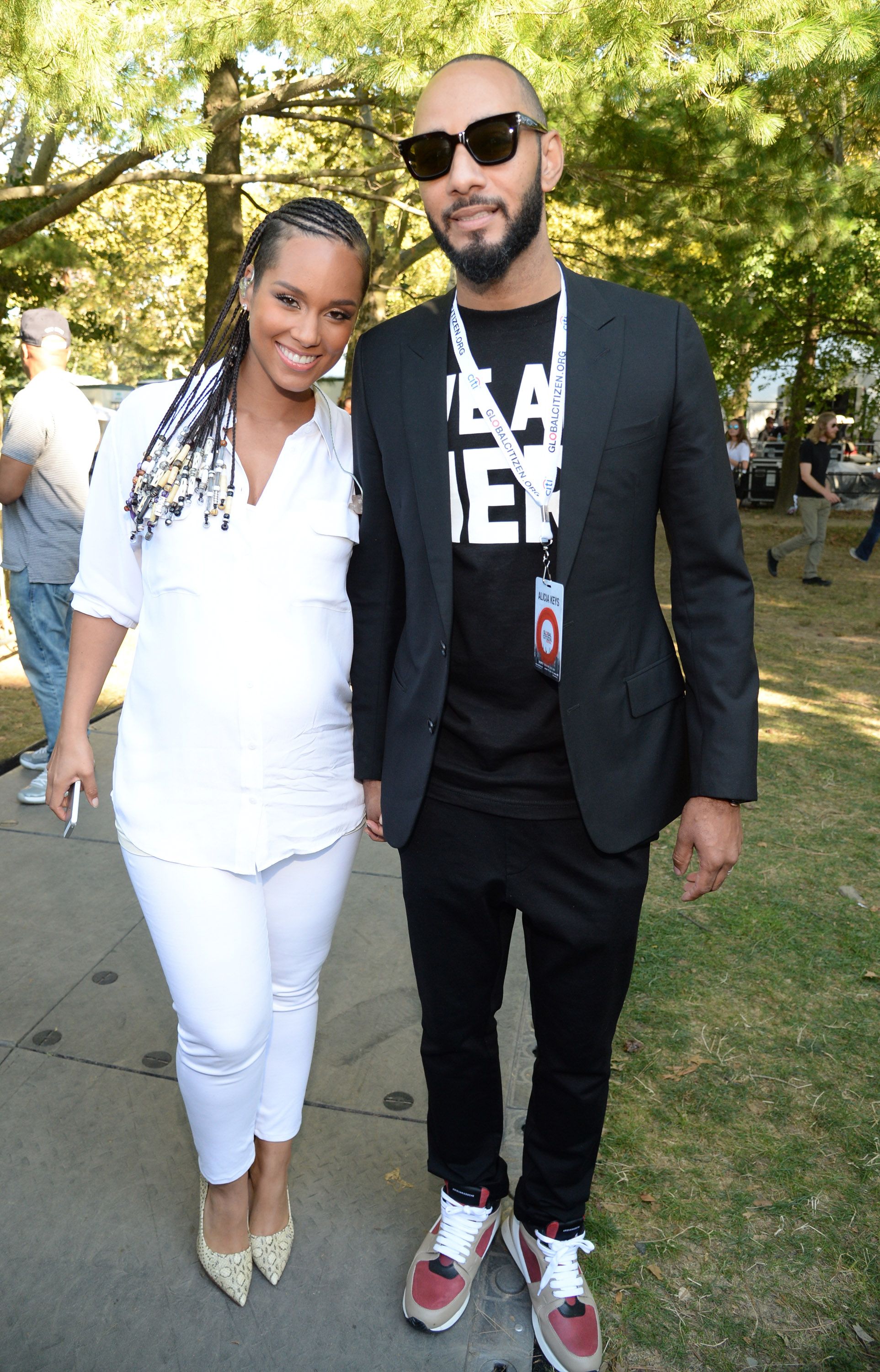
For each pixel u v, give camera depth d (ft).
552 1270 6.08
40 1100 7.87
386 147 35.65
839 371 48.11
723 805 5.42
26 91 15.53
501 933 5.95
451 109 4.81
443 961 5.88
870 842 13.19
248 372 5.31
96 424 12.92
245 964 5.50
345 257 4.97
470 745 5.47
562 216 36.11
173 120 16.39
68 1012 8.96
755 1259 6.72
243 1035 5.54
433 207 4.99
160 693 5.36
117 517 5.48
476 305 5.17
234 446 5.23
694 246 30.68
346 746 5.89
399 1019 9.04
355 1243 6.70
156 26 15.43
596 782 5.30
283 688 5.38
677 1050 8.84
